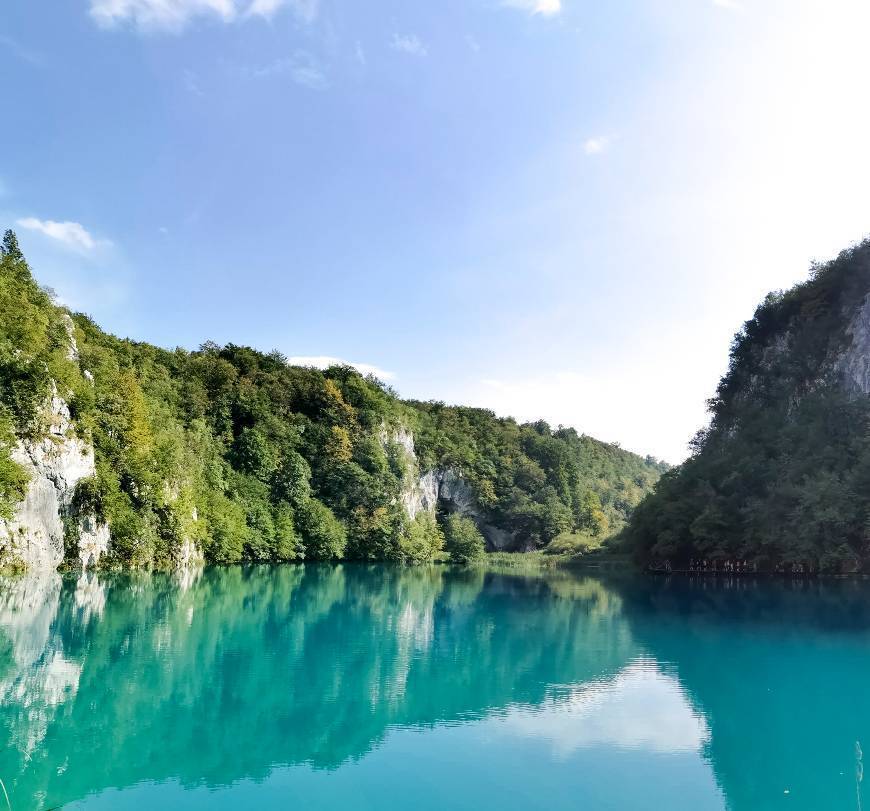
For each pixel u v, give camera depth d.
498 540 117.31
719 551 59.78
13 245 48.12
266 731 15.52
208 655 22.59
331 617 32.91
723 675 21.56
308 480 82.81
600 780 13.09
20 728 14.96
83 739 14.49
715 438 76.00
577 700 18.52
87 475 45.28
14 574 37.38
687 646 26.38
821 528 50.94
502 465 124.56
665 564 69.38
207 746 14.46
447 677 20.84
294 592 43.81
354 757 14.06
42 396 41.00
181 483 56.12
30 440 39.84
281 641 25.69
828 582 52.06
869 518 47.81
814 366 66.62
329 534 78.12
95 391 49.69
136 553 48.97
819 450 56.06
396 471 95.62
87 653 21.91
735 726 16.50
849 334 61.84
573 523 120.69
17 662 20.42
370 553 84.69
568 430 169.50
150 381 75.94
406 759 14.01
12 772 12.74
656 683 20.48
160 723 15.76
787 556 52.72
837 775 13.56
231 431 80.44
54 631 25.03
